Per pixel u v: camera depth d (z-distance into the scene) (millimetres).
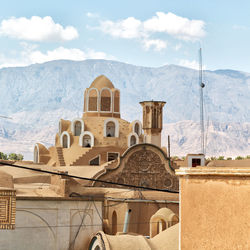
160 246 29969
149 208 41719
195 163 61062
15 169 52281
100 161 67000
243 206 13500
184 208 15023
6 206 32156
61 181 36531
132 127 70188
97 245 32062
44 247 33844
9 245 32188
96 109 71562
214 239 14062
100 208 37375
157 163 55062
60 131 71562
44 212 34250
